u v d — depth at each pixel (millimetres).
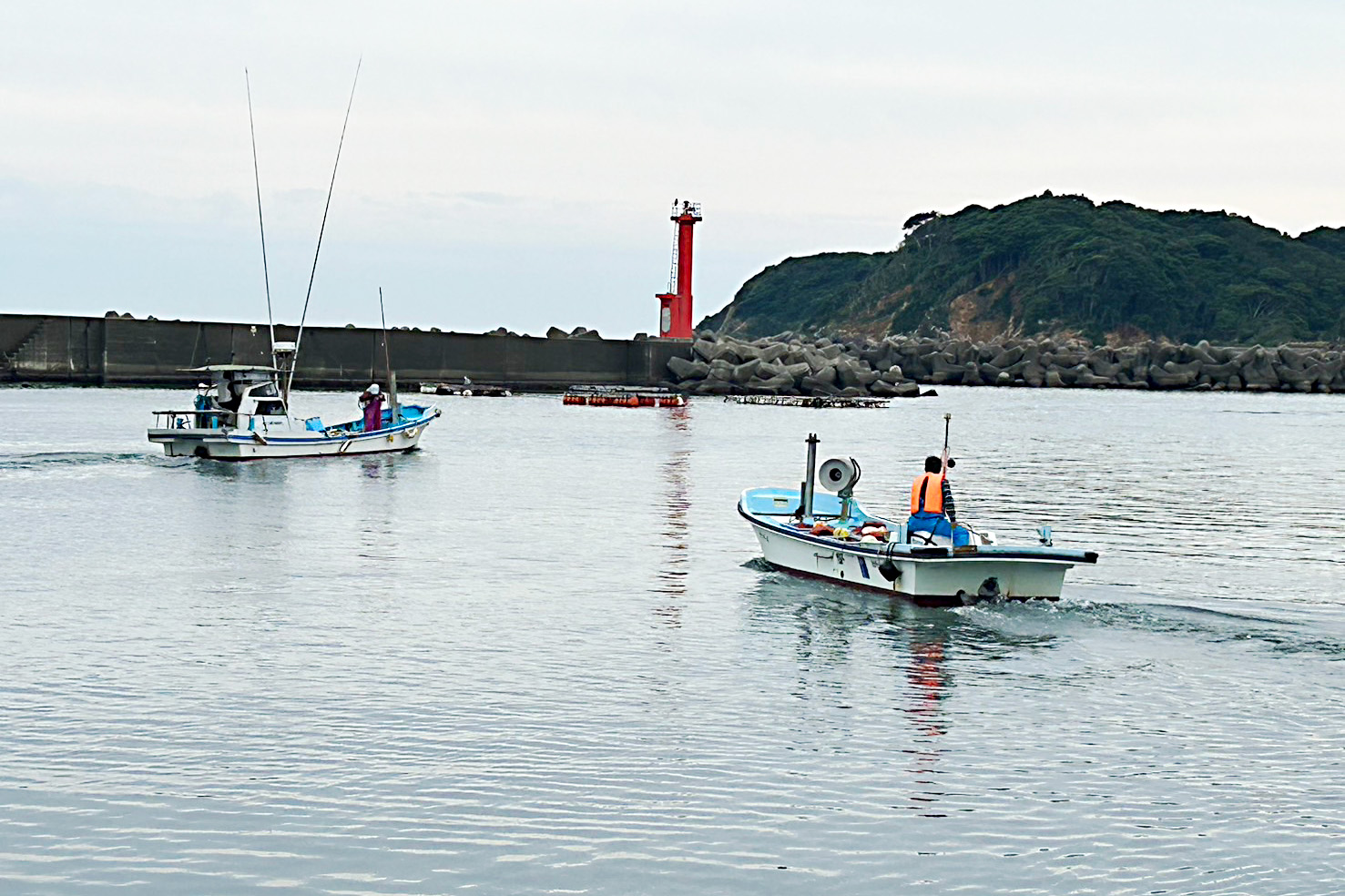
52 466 46969
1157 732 16844
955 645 20938
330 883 12398
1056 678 19156
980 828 13820
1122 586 26141
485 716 16969
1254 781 15195
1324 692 18703
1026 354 171500
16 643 20328
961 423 89000
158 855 12867
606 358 127875
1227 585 26672
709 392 124250
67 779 14586
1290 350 172625
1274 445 71500
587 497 40781
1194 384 168625
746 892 12391
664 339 130375
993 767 15508
